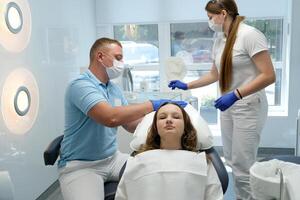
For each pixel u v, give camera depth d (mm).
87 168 1778
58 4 2926
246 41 1947
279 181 1300
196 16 3611
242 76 2043
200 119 1628
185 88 2510
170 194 1354
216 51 2215
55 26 2869
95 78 1792
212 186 1403
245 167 2150
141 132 1602
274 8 3477
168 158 1427
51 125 2832
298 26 3250
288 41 3432
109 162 1854
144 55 3861
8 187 1407
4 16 2133
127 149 2514
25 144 2428
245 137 2094
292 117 3453
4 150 2174
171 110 1511
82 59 3469
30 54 2467
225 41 2084
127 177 1439
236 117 2100
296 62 3320
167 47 3773
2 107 2141
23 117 2385
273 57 3684
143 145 1561
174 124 1468
